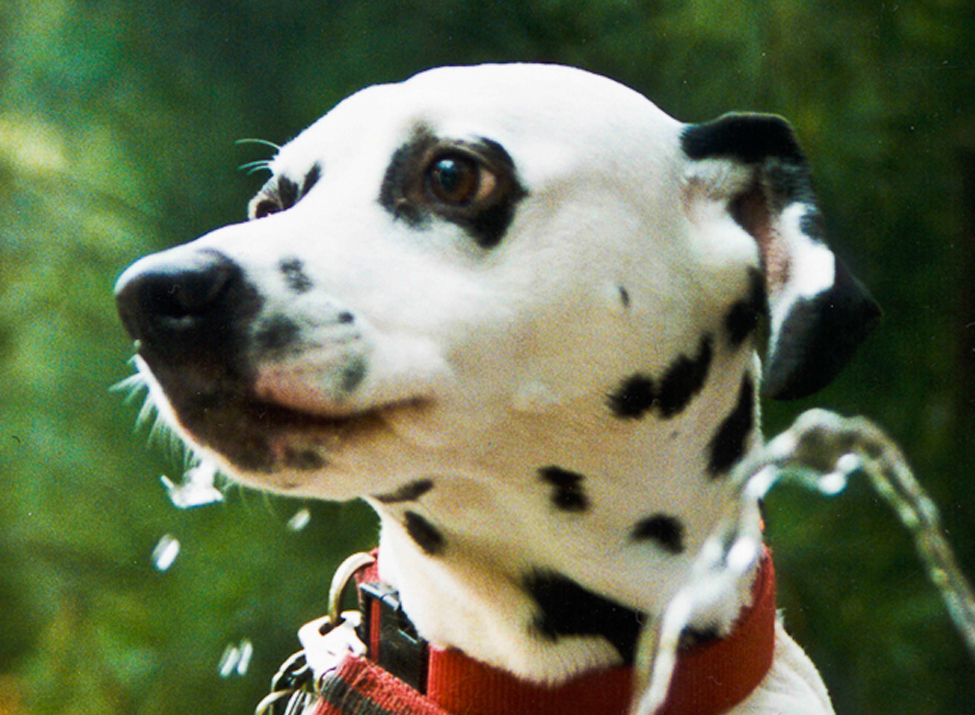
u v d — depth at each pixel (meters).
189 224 4.75
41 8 5.36
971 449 3.96
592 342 1.81
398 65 4.20
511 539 1.86
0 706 5.40
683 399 1.90
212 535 4.64
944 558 1.63
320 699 1.92
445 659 1.94
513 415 1.79
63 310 5.38
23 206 5.44
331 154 1.89
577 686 1.87
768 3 3.84
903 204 3.97
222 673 2.24
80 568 5.12
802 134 3.79
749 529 1.96
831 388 4.02
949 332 3.99
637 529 1.88
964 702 3.80
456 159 1.79
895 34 3.87
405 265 1.75
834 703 3.87
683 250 1.92
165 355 1.65
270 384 1.65
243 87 4.55
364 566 2.17
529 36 4.15
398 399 1.70
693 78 3.96
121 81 4.76
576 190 1.82
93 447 5.21
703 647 1.87
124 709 4.76
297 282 1.68
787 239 1.96
